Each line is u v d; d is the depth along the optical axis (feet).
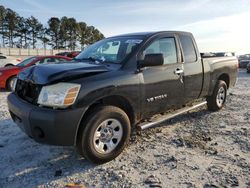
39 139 11.23
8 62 51.80
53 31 294.46
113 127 12.43
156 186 10.37
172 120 18.81
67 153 13.32
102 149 12.14
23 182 10.73
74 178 11.04
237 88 35.70
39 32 293.43
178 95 15.72
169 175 11.21
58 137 10.80
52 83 11.06
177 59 15.90
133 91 12.91
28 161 12.48
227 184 10.48
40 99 11.14
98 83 11.58
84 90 11.15
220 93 21.03
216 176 11.09
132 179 10.93
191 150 13.70
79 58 15.75
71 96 10.89
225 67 20.83
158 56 12.91
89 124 11.43
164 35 15.40
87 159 11.87
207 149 13.80
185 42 16.84
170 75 14.93
